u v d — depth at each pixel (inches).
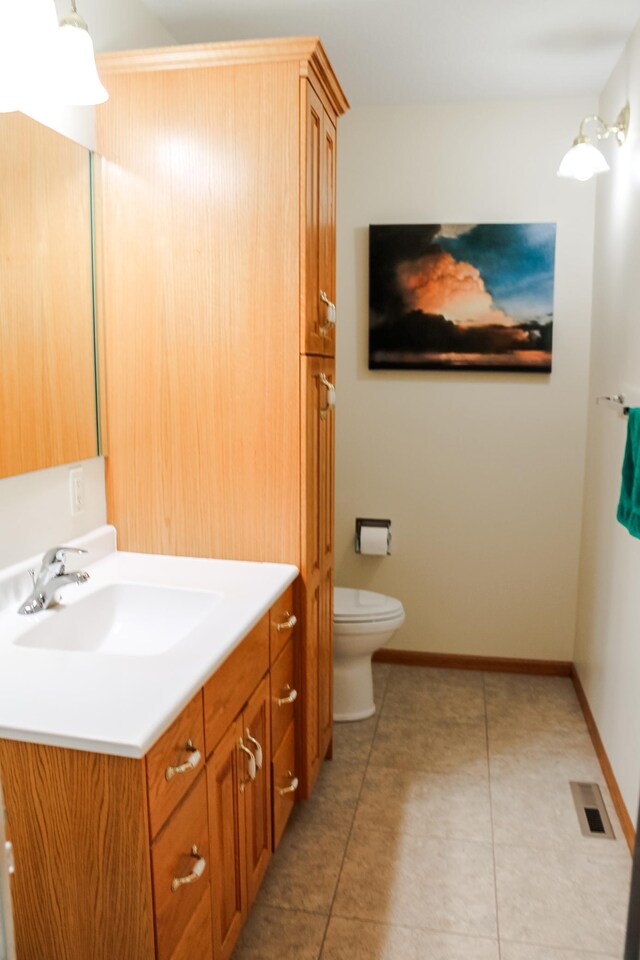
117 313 83.0
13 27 45.1
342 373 136.3
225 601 70.7
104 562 83.4
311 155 79.3
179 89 78.0
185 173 79.3
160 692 51.2
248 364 81.1
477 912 77.5
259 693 71.7
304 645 85.7
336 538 141.1
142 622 75.1
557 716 121.3
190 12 94.3
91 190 79.5
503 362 130.0
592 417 124.6
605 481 110.7
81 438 79.6
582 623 127.6
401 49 105.0
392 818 93.3
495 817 93.7
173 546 86.2
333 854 86.4
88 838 48.1
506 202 127.6
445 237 128.4
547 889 81.0
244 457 82.8
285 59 75.4
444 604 139.6
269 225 78.3
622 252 102.0
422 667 141.3
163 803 49.8
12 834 49.1
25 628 62.6
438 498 136.9
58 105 73.3
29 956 50.9
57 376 74.5
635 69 95.7
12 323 67.3
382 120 129.2
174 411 83.6
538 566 135.6
